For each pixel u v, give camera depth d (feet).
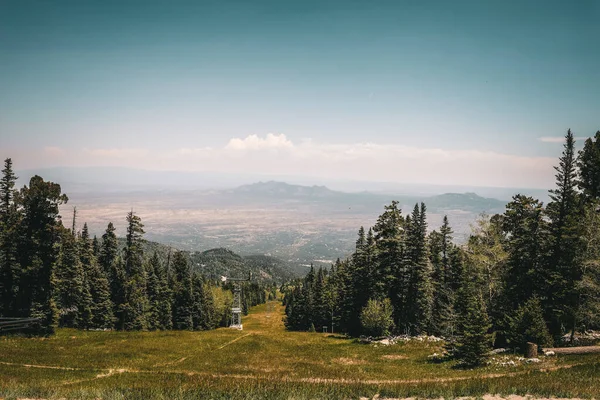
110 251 228.22
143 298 218.38
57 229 159.22
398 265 172.86
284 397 60.23
